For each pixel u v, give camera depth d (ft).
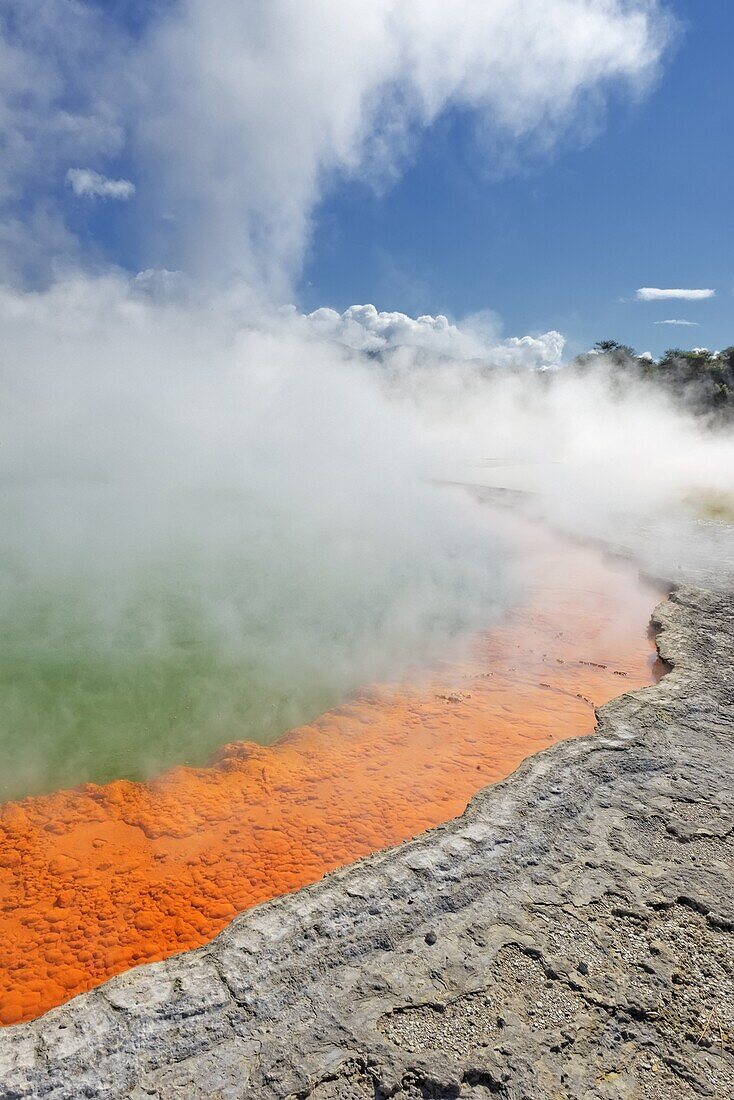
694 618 25.50
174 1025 8.52
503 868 11.38
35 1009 10.27
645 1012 8.59
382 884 11.05
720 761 14.89
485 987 8.98
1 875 13.53
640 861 11.57
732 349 138.31
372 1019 8.52
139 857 14.16
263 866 13.74
